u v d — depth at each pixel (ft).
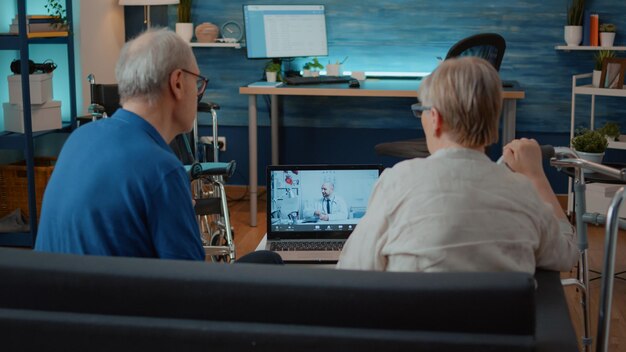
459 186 5.05
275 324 4.32
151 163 5.61
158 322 4.36
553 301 5.00
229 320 4.35
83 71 16.39
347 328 4.27
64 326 4.41
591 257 14.16
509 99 15.84
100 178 5.61
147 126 5.91
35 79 14.16
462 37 18.02
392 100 18.56
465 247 4.94
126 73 6.01
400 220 5.08
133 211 5.56
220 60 18.74
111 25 17.92
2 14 14.88
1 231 14.02
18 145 13.87
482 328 4.19
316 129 18.90
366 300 4.23
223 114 19.02
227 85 18.85
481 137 5.22
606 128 16.28
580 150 13.33
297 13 17.79
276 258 6.72
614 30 17.24
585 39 17.35
